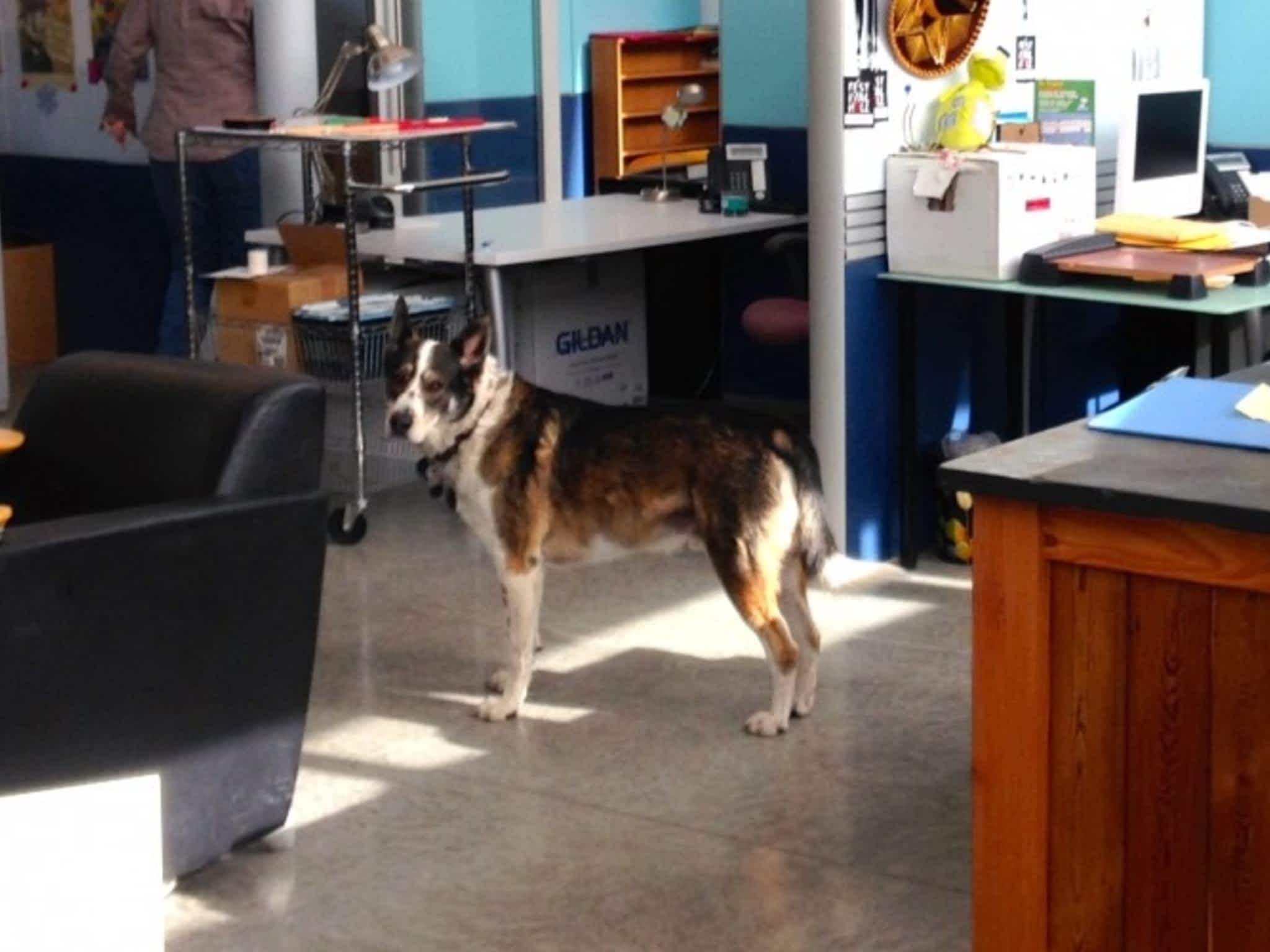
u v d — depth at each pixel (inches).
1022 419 217.8
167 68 263.3
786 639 159.6
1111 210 226.4
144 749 125.7
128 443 137.3
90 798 96.4
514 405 163.8
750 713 166.2
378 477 223.1
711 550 158.7
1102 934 99.0
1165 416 104.0
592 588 202.4
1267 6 234.2
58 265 324.5
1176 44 233.6
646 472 160.2
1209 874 95.1
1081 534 95.3
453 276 234.5
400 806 148.3
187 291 225.1
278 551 131.9
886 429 207.3
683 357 283.7
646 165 302.7
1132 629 95.2
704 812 146.2
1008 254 195.6
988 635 99.3
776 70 253.8
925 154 199.0
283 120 235.8
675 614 193.6
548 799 149.2
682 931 127.3
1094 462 97.0
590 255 226.8
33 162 323.9
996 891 101.6
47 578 118.2
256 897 133.4
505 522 163.5
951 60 206.4
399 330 165.6
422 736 162.6
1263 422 101.8
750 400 279.9
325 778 154.0
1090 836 98.5
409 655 182.9
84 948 93.0
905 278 200.2
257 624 131.7
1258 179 228.8
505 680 171.6
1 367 284.5
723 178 249.8
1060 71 220.8
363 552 215.0
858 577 204.2
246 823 134.3
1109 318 234.1
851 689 171.3
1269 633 91.0
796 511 159.6
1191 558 92.1
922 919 128.3
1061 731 98.4
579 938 126.6
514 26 296.5
